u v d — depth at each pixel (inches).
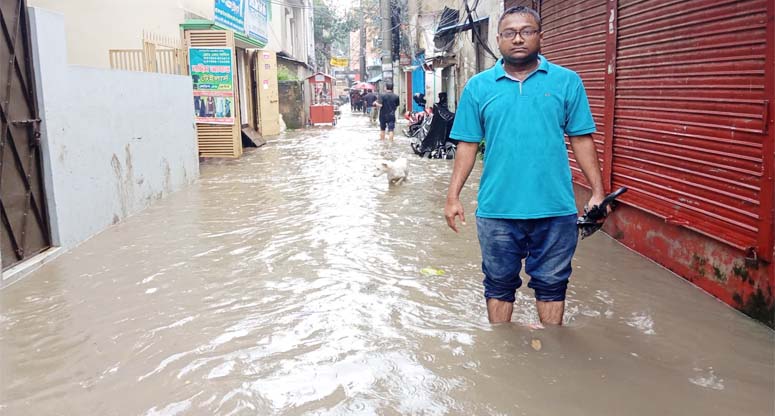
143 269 208.8
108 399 122.0
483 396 119.0
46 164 222.1
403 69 1289.4
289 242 242.4
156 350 144.2
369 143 692.7
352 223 275.3
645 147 213.0
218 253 227.6
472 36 635.5
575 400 117.1
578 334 147.2
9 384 129.0
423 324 156.1
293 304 173.0
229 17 574.6
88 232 252.7
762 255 150.0
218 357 139.4
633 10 219.8
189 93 412.2
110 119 277.6
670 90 194.4
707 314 160.7
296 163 506.6
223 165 500.1
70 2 476.7
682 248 191.2
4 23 197.3
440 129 538.9
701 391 120.6
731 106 161.9
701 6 175.9
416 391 121.6
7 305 175.8
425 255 222.4
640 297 174.1
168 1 503.5
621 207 235.5
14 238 203.2
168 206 324.2
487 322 155.6
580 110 138.3
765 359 134.5
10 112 201.2
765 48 147.3
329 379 127.5
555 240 140.6
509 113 135.9
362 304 172.1
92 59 483.5
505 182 138.1
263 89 790.5
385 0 1043.9
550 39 317.4
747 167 155.6
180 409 117.2
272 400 119.6
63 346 147.6
